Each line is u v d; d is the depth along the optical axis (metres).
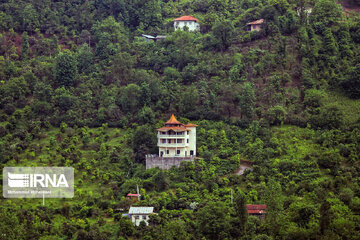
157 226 167.38
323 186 184.75
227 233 156.12
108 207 185.88
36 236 161.00
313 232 145.38
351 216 153.12
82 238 161.62
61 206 187.00
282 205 161.62
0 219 155.38
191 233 162.12
